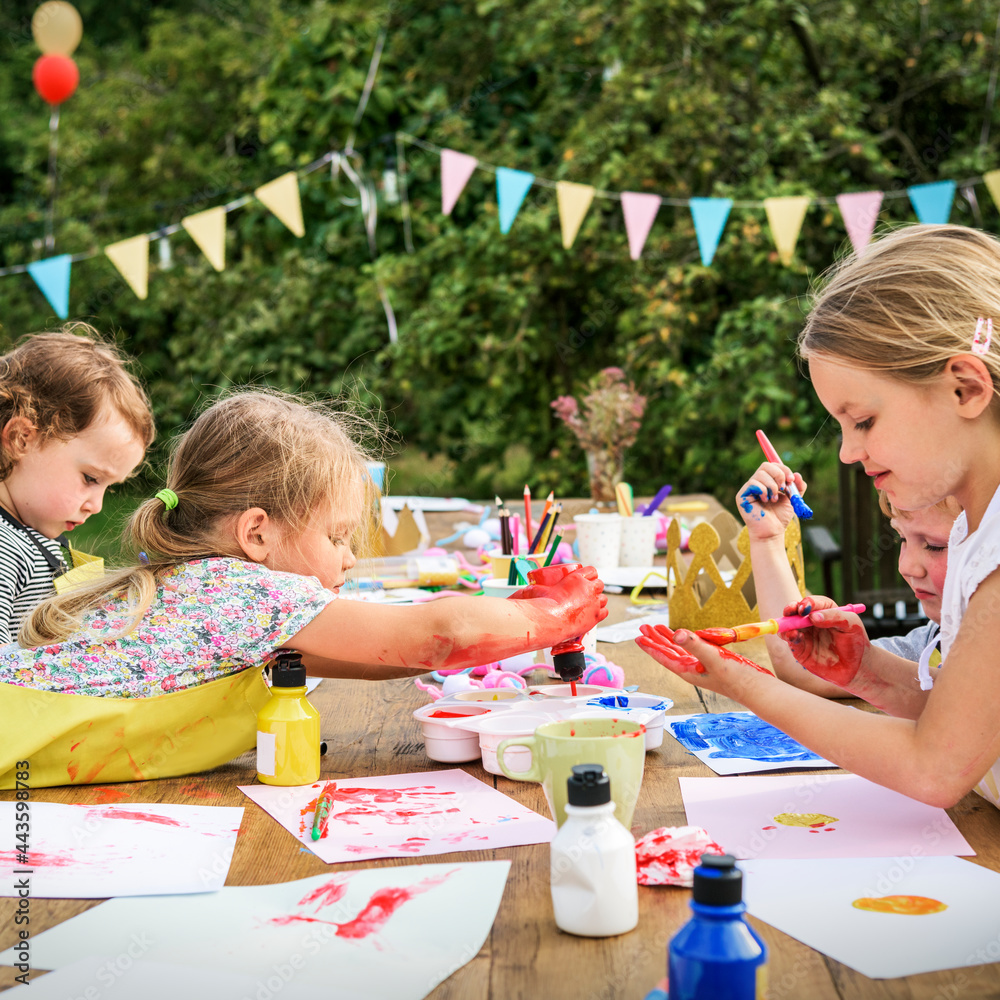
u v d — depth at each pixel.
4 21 10.25
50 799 1.12
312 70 5.86
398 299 5.69
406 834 0.98
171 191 8.00
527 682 1.53
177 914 0.82
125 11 10.48
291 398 1.52
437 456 6.12
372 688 1.55
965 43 5.55
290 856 0.94
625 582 2.21
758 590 1.33
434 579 2.21
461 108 5.99
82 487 1.58
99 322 7.43
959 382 0.95
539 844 0.95
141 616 1.20
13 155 9.95
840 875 0.87
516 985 0.70
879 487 1.04
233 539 1.28
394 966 0.72
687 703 1.43
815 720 0.97
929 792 0.92
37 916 0.82
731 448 5.46
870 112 5.74
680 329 5.18
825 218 4.92
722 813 1.01
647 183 5.27
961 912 0.79
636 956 0.73
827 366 1.00
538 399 5.95
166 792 1.13
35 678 1.17
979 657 0.90
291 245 6.43
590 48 5.68
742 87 5.51
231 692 1.19
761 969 0.62
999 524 0.92
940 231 1.01
